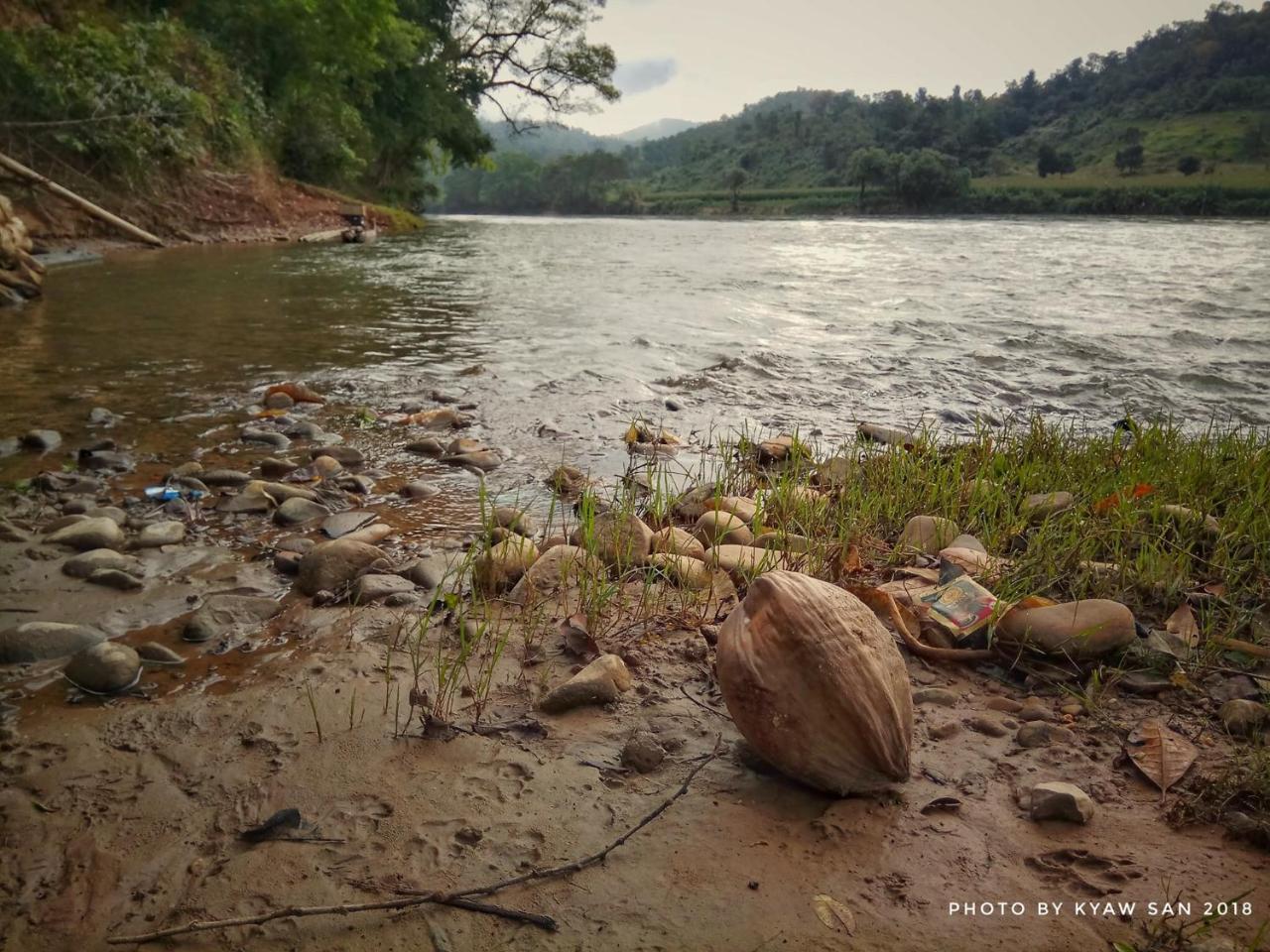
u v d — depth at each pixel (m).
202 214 17.30
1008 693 2.36
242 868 1.62
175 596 2.78
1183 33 137.88
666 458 4.48
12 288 8.82
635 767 1.95
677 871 1.63
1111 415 5.57
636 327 8.15
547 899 1.55
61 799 1.81
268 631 2.59
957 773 1.96
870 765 1.83
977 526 3.49
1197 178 74.62
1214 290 11.70
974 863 1.67
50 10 15.83
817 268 14.75
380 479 4.06
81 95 14.71
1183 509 3.43
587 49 40.59
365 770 1.92
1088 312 9.48
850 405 5.68
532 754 2.00
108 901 1.54
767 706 1.88
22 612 2.62
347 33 25.50
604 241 22.78
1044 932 1.50
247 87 21.58
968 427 5.21
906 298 10.52
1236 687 2.35
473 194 132.75
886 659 1.93
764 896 1.57
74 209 14.08
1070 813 1.79
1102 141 102.19
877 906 1.55
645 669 2.41
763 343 7.47
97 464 4.05
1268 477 3.77
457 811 1.79
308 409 5.21
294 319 8.27
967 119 124.38
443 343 7.28
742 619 2.03
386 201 34.12
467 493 3.89
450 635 2.57
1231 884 1.62
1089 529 3.32
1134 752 2.03
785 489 3.60
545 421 5.08
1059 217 57.94
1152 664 2.44
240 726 2.09
